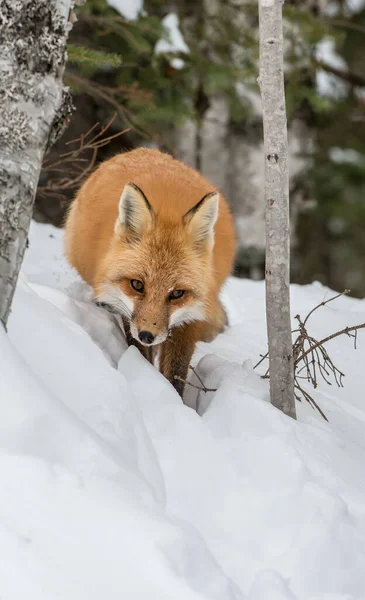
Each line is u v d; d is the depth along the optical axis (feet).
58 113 23.40
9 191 21.89
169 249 29.66
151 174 33.78
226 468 23.00
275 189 26.68
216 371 30.45
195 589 16.90
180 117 61.16
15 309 23.89
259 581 18.75
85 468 19.20
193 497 21.90
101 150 73.05
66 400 21.94
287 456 23.21
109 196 32.91
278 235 26.81
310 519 21.12
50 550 16.98
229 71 62.49
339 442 26.91
